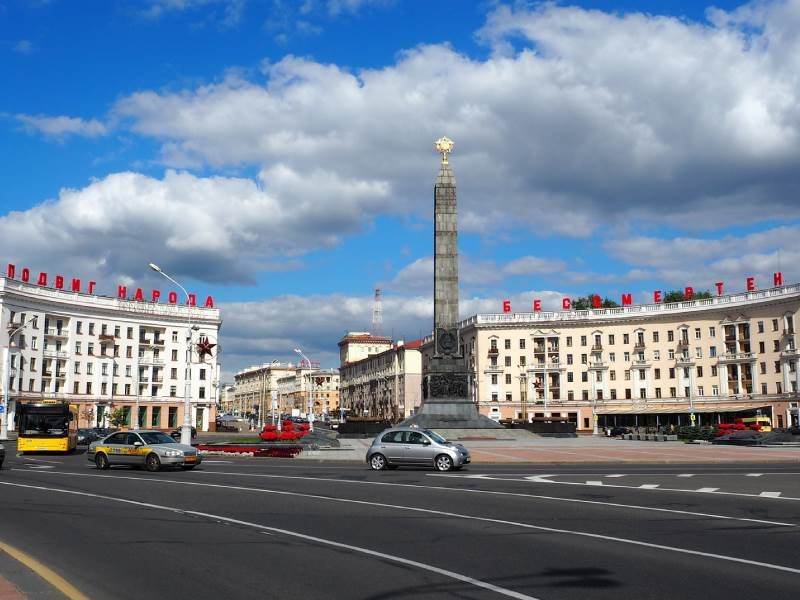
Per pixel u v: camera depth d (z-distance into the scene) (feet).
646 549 42.27
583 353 398.21
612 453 137.28
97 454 107.76
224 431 391.45
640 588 33.14
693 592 32.45
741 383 350.84
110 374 362.12
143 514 56.85
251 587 33.45
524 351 407.03
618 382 388.37
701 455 130.62
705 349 364.79
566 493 71.56
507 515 56.18
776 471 99.14
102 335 359.87
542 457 125.70
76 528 50.01
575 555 40.57
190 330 151.74
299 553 41.16
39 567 36.04
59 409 154.51
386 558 39.81
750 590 32.78
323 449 152.97
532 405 401.08
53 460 132.57
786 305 333.42
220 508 60.44
